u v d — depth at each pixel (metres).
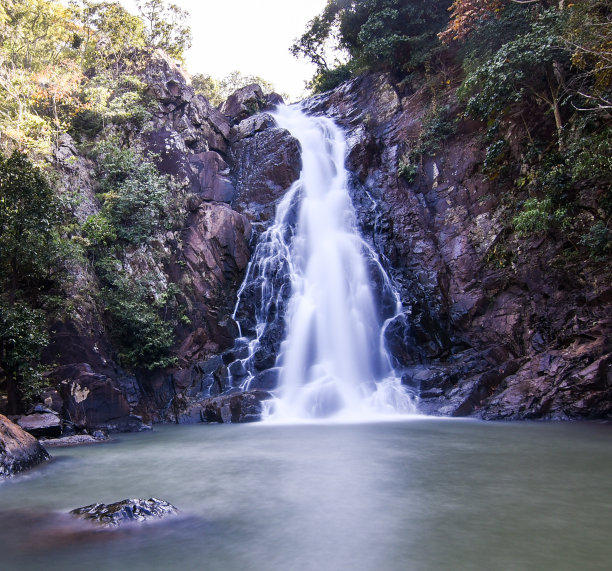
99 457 10.01
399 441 10.91
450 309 20.67
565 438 11.06
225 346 20.28
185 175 24.67
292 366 18.94
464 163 23.22
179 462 9.21
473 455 9.18
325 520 5.45
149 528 5.25
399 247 22.95
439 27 27.72
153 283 20.17
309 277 21.73
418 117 26.58
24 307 13.59
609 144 14.16
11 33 23.95
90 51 29.17
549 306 17.70
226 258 21.95
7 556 4.52
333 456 9.30
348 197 25.00
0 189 13.48
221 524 5.37
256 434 12.76
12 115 21.78
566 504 5.91
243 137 28.55
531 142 19.03
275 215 24.28
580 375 14.34
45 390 14.27
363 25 29.41
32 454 9.13
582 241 15.26
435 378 17.14
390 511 5.72
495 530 5.01
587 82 16.83
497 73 17.22
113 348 17.94
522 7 19.83
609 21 14.03
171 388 18.48
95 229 18.97
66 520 5.59
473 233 21.33
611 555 4.32
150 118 25.72
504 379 16.23
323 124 30.50
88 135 24.55
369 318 20.34
